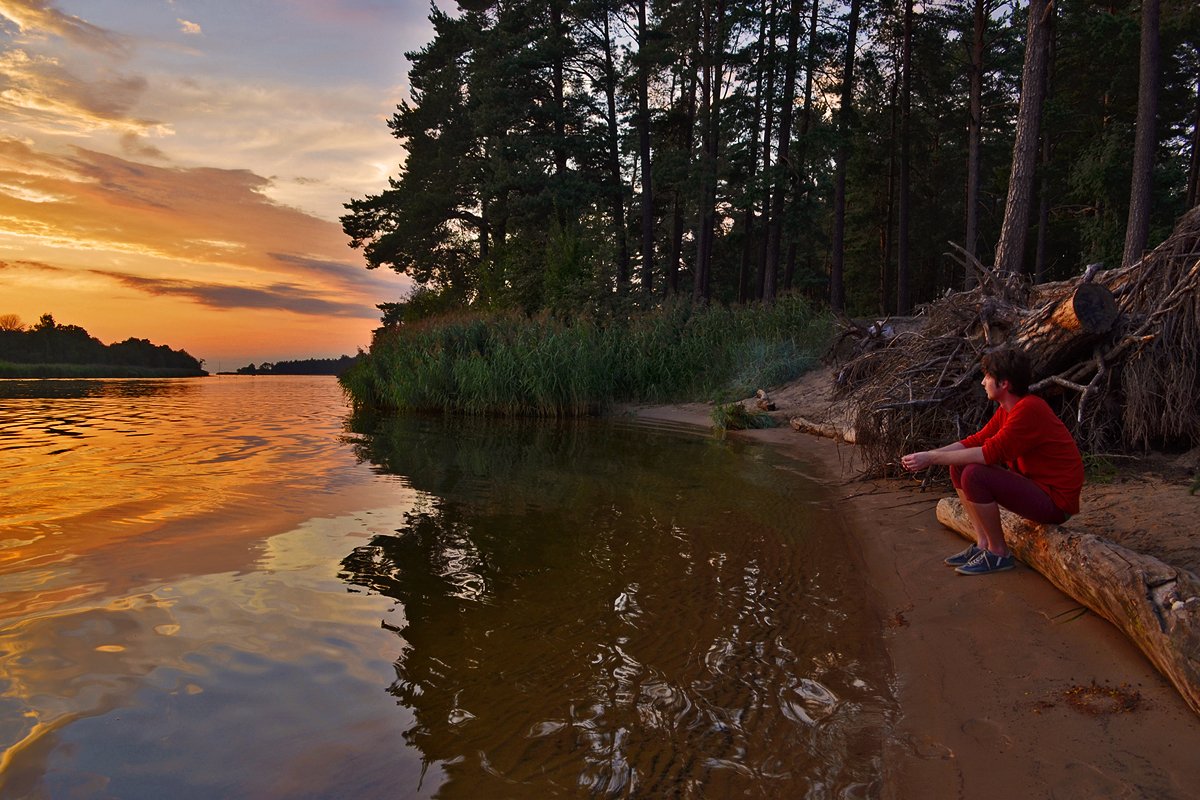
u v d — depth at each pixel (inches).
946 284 1459.2
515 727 100.2
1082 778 84.7
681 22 1108.5
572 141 1134.4
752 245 1695.4
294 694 106.6
